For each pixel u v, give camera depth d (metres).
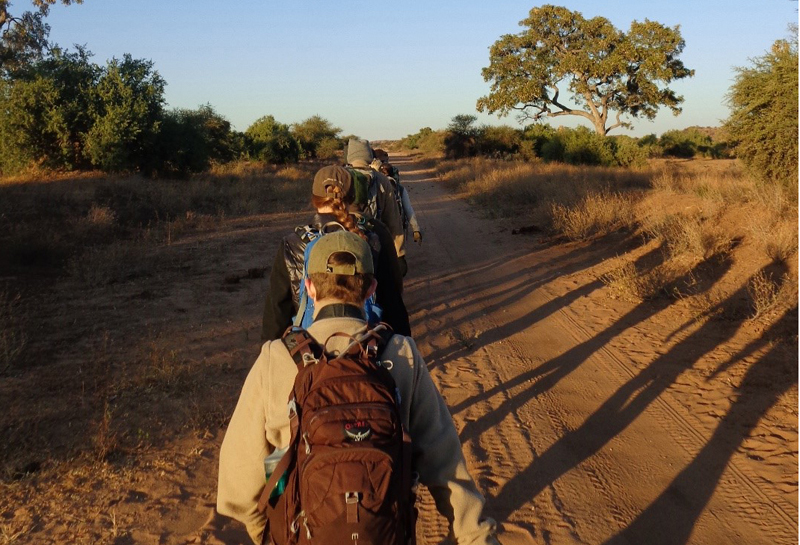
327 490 1.64
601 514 4.10
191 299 9.49
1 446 4.71
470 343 7.40
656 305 8.85
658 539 3.85
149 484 4.40
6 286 9.77
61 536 3.79
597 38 50.28
